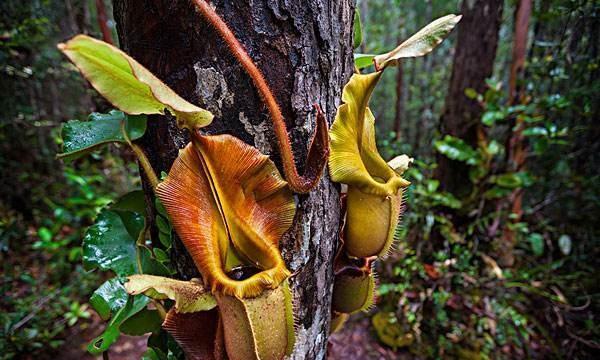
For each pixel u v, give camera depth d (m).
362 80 0.27
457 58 1.00
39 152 1.41
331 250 0.31
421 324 0.97
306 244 0.28
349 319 1.04
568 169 1.04
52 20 1.20
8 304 0.99
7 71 1.12
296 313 0.29
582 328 0.88
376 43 1.69
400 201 0.32
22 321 0.92
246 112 0.25
